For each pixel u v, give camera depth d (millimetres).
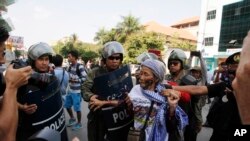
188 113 3162
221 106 2305
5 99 1207
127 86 3289
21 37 15898
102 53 3514
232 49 33750
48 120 2385
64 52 70500
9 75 1255
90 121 3490
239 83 571
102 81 3229
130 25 53969
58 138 1062
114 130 3172
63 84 5824
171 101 2451
